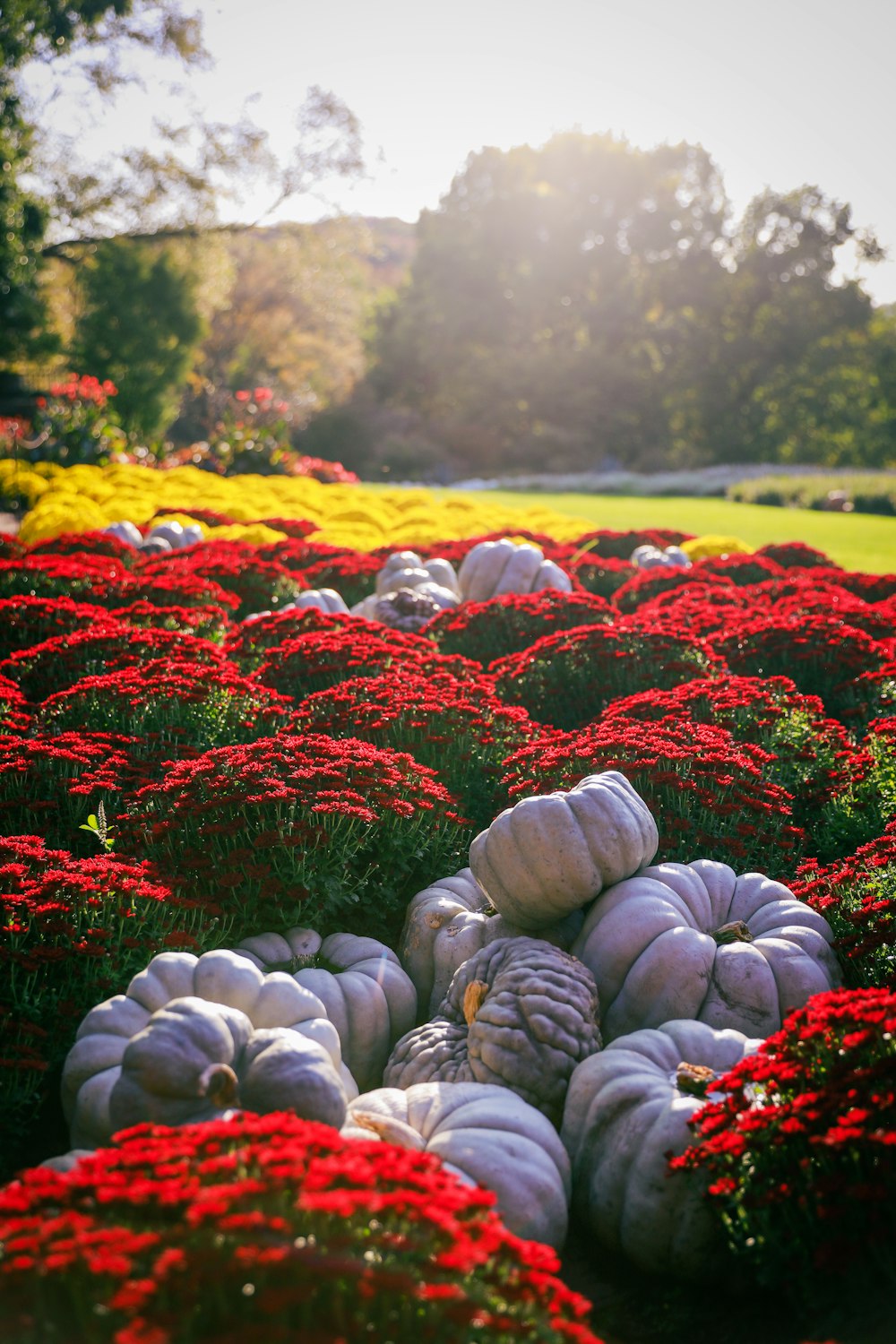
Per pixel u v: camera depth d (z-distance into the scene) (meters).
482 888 4.91
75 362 46.16
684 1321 3.37
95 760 6.18
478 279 69.06
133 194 50.22
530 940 4.56
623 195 68.56
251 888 4.91
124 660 7.63
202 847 5.14
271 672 7.96
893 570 18.33
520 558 11.72
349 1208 2.44
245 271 65.19
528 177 69.12
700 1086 3.73
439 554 14.20
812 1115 3.27
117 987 4.41
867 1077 3.26
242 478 26.23
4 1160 3.89
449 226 70.62
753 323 70.06
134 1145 2.87
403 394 70.75
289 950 4.79
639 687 8.26
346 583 12.84
